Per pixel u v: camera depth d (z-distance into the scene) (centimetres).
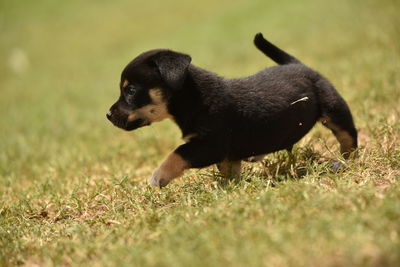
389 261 524
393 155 868
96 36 4184
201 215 709
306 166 877
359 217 609
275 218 659
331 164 891
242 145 857
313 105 898
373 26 2180
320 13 2908
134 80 823
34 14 5072
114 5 5141
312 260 546
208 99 813
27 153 1454
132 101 829
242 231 636
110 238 706
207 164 823
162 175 805
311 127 923
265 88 862
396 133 1005
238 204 714
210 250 588
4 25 4847
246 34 2978
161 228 695
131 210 839
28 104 2470
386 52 1703
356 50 1955
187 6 4603
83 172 1155
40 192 1027
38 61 3750
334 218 620
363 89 1362
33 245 740
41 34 4503
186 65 782
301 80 896
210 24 3572
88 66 3306
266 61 2181
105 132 1598
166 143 1323
